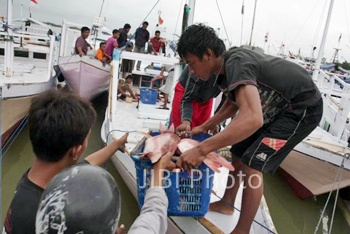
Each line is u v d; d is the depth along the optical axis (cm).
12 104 530
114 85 541
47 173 122
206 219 239
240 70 168
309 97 191
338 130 621
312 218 490
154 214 133
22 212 116
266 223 274
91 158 176
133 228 124
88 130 126
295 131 195
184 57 187
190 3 447
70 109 120
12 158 538
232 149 240
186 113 296
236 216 258
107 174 94
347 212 509
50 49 695
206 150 163
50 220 83
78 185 86
